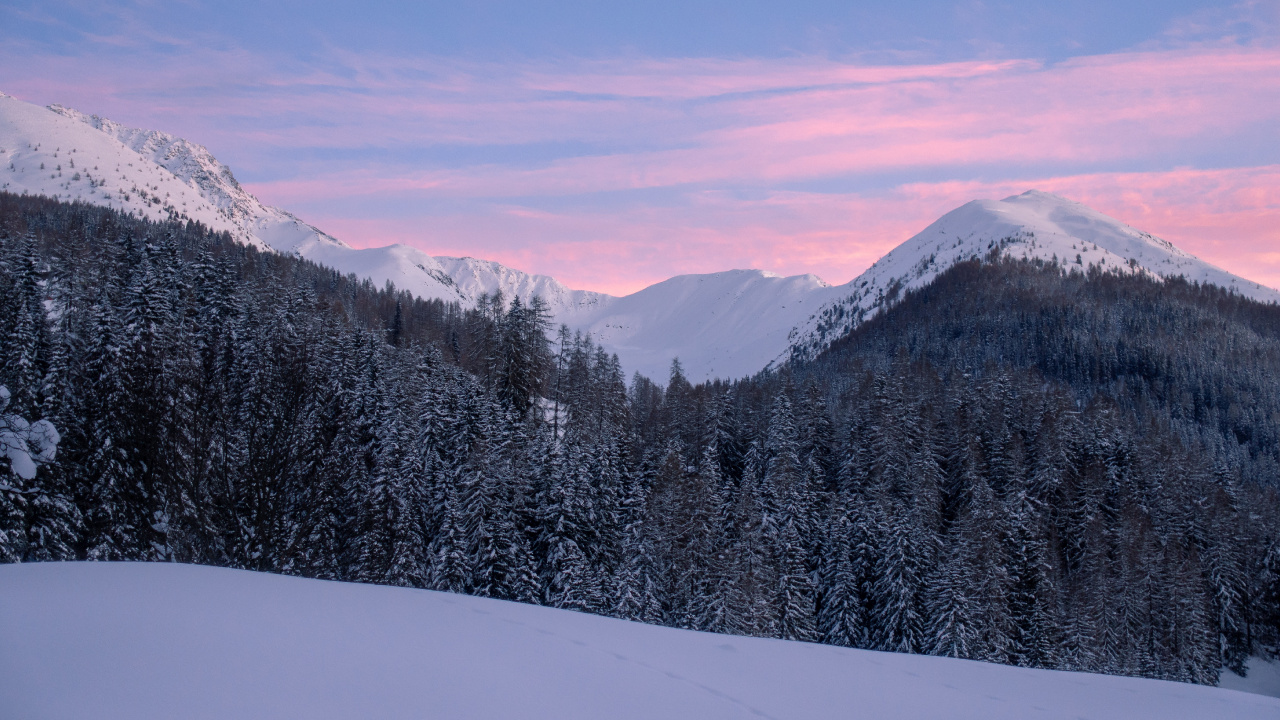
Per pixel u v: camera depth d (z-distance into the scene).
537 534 45.66
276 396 37.44
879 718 9.24
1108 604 52.47
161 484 33.16
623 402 73.44
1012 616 49.34
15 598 9.52
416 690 7.64
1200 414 159.75
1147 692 13.09
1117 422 82.50
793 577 46.41
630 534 46.75
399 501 40.44
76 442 31.53
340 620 10.07
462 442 49.47
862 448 68.19
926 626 45.50
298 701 6.98
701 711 8.32
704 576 44.34
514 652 9.59
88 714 6.27
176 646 8.14
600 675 9.12
